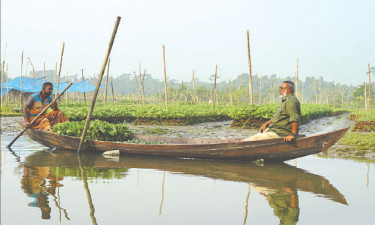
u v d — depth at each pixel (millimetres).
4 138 9812
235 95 91375
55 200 3545
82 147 7379
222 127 15664
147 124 16969
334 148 7902
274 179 4793
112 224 2865
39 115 7680
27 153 7102
